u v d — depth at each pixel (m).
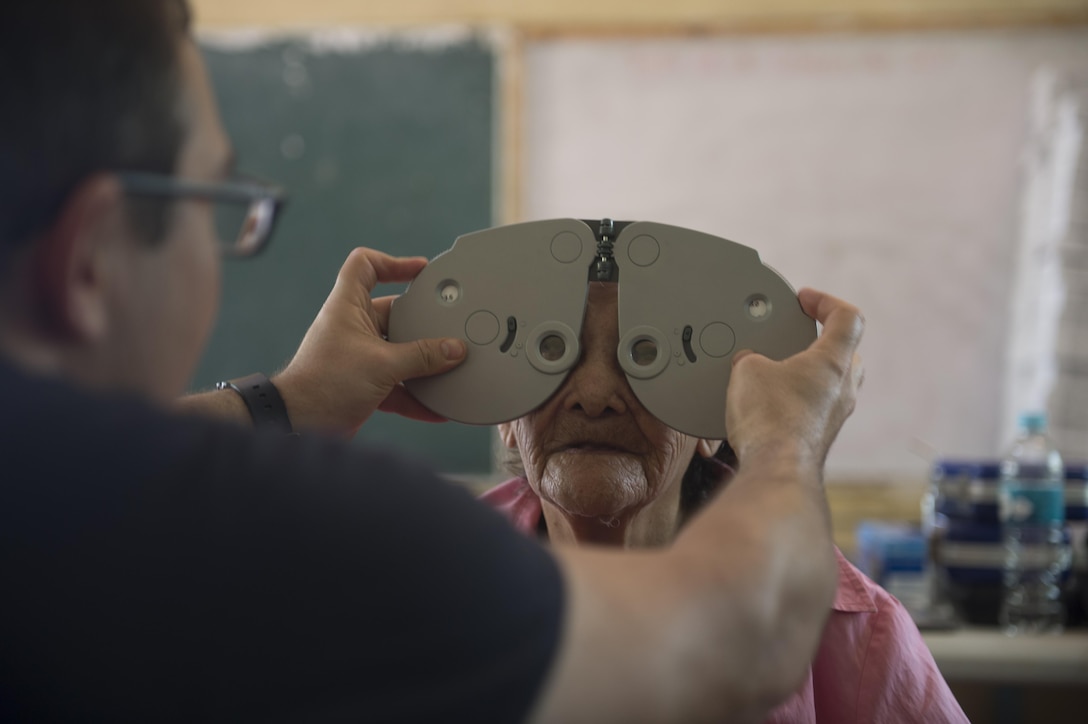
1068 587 1.34
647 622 0.37
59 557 0.32
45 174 0.34
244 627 0.32
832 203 2.12
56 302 0.35
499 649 0.33
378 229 2.19
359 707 0.32
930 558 1.45
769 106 2.13
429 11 2.19
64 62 0.34
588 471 0.66
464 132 2.17
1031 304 2.01
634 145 2.16
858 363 0.60
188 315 0.41
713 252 0.64
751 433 0.51
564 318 0.65
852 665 0.73
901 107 2.11
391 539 0.34
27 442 0.33
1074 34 2.07
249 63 2.20
